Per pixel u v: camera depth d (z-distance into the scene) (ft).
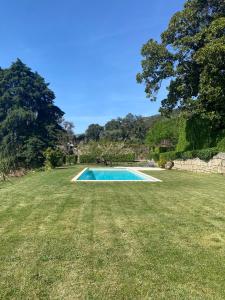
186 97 80.74
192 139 87.51
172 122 134.31
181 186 45.24
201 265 16.05
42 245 18.98
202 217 25.57
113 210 28.30
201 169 75.15
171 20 77.51
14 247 18.66
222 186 45.19
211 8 74.95
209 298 13.04
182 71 77.30
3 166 96.94
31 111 178.19
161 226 22.89
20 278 14.80
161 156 108.99
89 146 164.55
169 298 13.07
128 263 16.33
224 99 66.64
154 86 83.15
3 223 24.08
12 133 169.58
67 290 13.74
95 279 14.66
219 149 68.80
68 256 17.25
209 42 67.21
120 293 13.48
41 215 26.58
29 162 156.25
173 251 17.90
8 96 182.70
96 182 50.60
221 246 18.71
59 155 111.24
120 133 252.83
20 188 44.65
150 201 32.65
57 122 197.47
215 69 64.03
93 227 22.70
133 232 21.44
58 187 44.55
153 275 15.01
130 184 47.70
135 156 157.07
